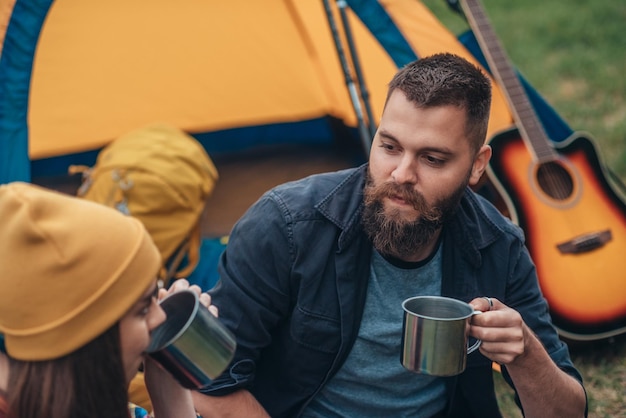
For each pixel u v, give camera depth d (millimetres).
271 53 3977
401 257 1842
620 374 2979
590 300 3074
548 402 1870
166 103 3824
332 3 3609
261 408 1889
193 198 3006
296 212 1836
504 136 3338
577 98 5473
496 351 1652
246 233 1855
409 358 1620
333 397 1944
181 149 3121
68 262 1265
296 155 4082
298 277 1830
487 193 3336
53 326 1269
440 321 1569
